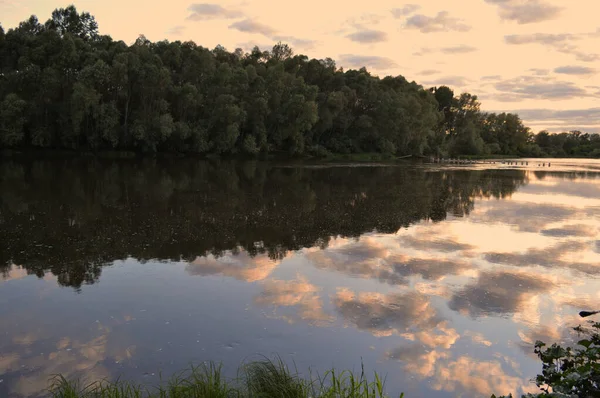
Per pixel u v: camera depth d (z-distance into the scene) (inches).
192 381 298.7
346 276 567.8
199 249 685.3
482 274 590.6
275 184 1589.6
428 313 456.1
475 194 1462.8
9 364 341.4
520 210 1136.8
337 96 3390.7
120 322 417.1
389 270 597.0
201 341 380.5
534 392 316.5
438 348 382.0
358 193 1395.2
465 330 419.8
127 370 332.8
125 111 2684.5
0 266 583.5
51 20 3029.0
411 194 1407.5
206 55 2987.2
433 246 733.3
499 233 847.7
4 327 405.4
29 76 2379.4
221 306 459.2
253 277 556.1
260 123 3090.6
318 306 465.4
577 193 1534.2
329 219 948.6
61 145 2620.6
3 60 2588.6
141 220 885.8
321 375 330.3
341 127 3639.3
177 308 452.1
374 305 472.4
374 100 3794.3
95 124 2588.6
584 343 270.7
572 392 226.5
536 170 2854.3
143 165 2215.8
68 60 2456.9
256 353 361.7
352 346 379.6
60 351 361.7
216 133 2940.5
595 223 964.6
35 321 418.0
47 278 540.1
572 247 744.3
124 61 2514.8
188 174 1857.8
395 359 359.9
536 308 478.0
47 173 1688.0
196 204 1099.9
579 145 6889.8
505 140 5733.3
